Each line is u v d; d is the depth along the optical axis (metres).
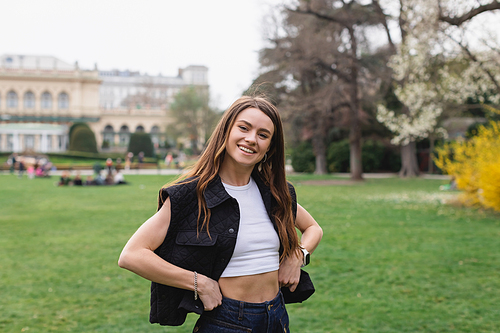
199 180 1.60
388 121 17.53
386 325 3.79
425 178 27.14
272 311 1.63
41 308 4.25
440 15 11.59
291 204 1.81
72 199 14.55
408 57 14.52
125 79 101.00
